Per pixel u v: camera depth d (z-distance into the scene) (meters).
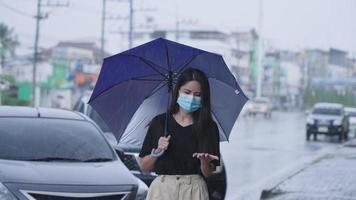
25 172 13.07
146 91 9.33
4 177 12.70
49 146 14.76
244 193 24.48
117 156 15.42
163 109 9.37
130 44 111.81
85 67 151.25
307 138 62.66
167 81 9.23
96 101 9.31
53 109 17.11
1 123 15.32
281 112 187.62
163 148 8.58
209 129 8.70
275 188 23.84
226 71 9.06
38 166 13.59
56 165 13.84
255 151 45.94
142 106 9.38
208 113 8.70
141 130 9.48
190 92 8.62
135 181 13.66
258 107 130.38
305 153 45.12
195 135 8.67
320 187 24.28
